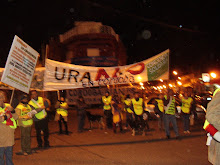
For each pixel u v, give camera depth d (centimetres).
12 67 654
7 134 584
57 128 1424
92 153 791
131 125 1100
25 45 700
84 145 923
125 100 1189
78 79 992
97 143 952
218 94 294
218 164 287
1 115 572
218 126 279
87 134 1178
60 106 1195
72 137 1109
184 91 1138
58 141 1020
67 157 748
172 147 835
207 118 287
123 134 1141
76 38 3331
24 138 800
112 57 3300
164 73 1001
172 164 642
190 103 1116
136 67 999
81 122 1261
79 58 3247
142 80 997
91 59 3228
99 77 996
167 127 986
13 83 663
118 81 998
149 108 1623
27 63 714
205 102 1783
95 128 1376
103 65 3238
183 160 675
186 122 1113
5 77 632
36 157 759
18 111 791
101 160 703
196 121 1527
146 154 752
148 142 933
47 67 984
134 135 1098
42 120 893
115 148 851
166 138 997
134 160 690
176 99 1327
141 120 1085
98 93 2412
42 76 983
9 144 586
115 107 1193
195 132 1132
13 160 728
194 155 723
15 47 659
